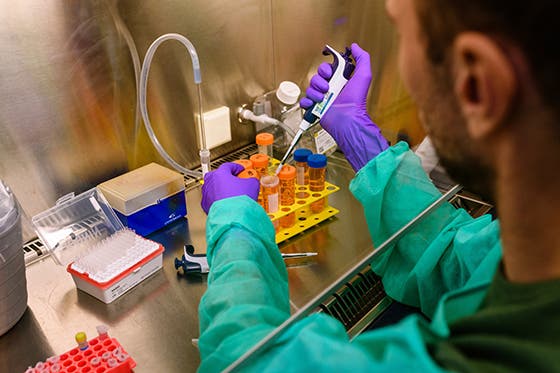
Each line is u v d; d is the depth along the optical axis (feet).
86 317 3.83
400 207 3.73
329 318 1.88
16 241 3.50
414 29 1.28
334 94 4.79
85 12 4.41
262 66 6.15
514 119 1.11
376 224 3.87
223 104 5.90
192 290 4.10
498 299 1.38
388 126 4.74
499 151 1.20
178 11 5.07
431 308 3.34
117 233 4.38
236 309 2.31
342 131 4.87
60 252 4.28
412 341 1.18
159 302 3.98
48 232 4.35
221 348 2.06
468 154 1.28
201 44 5.40
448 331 1.36
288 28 6.06
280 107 6.23
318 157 4.76
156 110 5.27
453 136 1.29
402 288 3.48
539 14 0.98
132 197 4.49
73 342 3.63
